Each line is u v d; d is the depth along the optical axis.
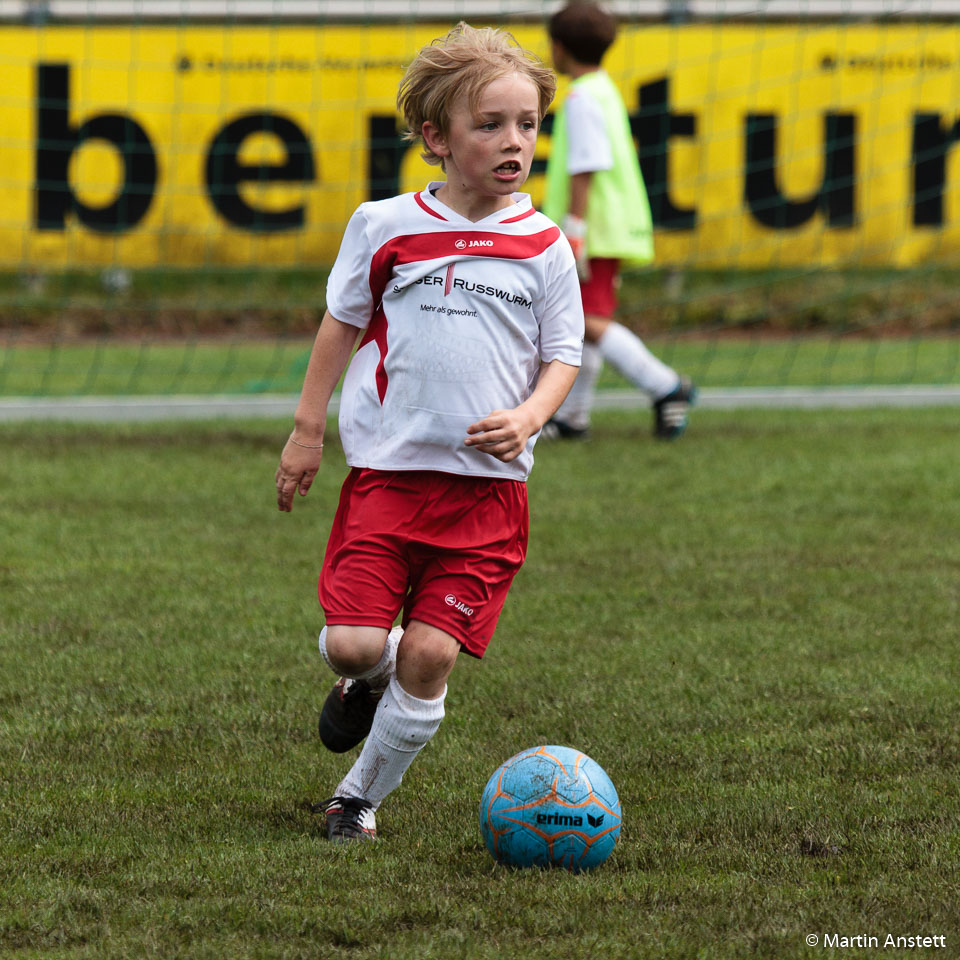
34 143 46.56
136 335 48.31
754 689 12.90
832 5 46.22
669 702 12.54
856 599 16.19
